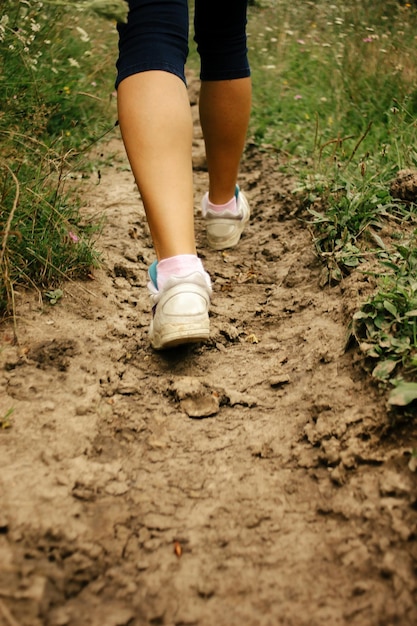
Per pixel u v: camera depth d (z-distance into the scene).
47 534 1.10
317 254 2.00
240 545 1.13
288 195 2.54
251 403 1.48
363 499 1.18
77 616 1.00
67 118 3.23
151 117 1.45
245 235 2.42
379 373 1.35
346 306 1.68
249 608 1.02
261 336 1.77
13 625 0.96
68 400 1.43
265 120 3.59
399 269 1.64
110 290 1.92
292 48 4.52
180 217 1.49
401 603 1.00
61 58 3.59
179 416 1.45
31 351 1.56
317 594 1.04
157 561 1.10
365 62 3.63
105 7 1.23
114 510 1.18
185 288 1.49
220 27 1.82
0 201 1.79
